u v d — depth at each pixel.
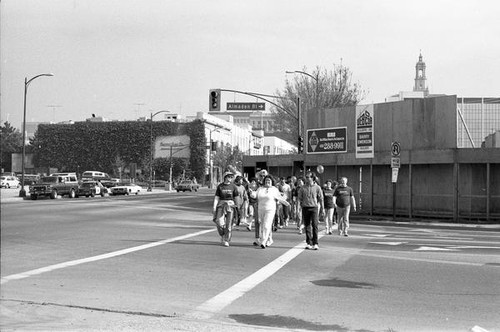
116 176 117.62
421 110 31.67
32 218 26.02
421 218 30.98
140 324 7.42
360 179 34.66
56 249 15.16
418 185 31.38
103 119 128.25
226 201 16.34
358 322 7.75
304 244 17.12
